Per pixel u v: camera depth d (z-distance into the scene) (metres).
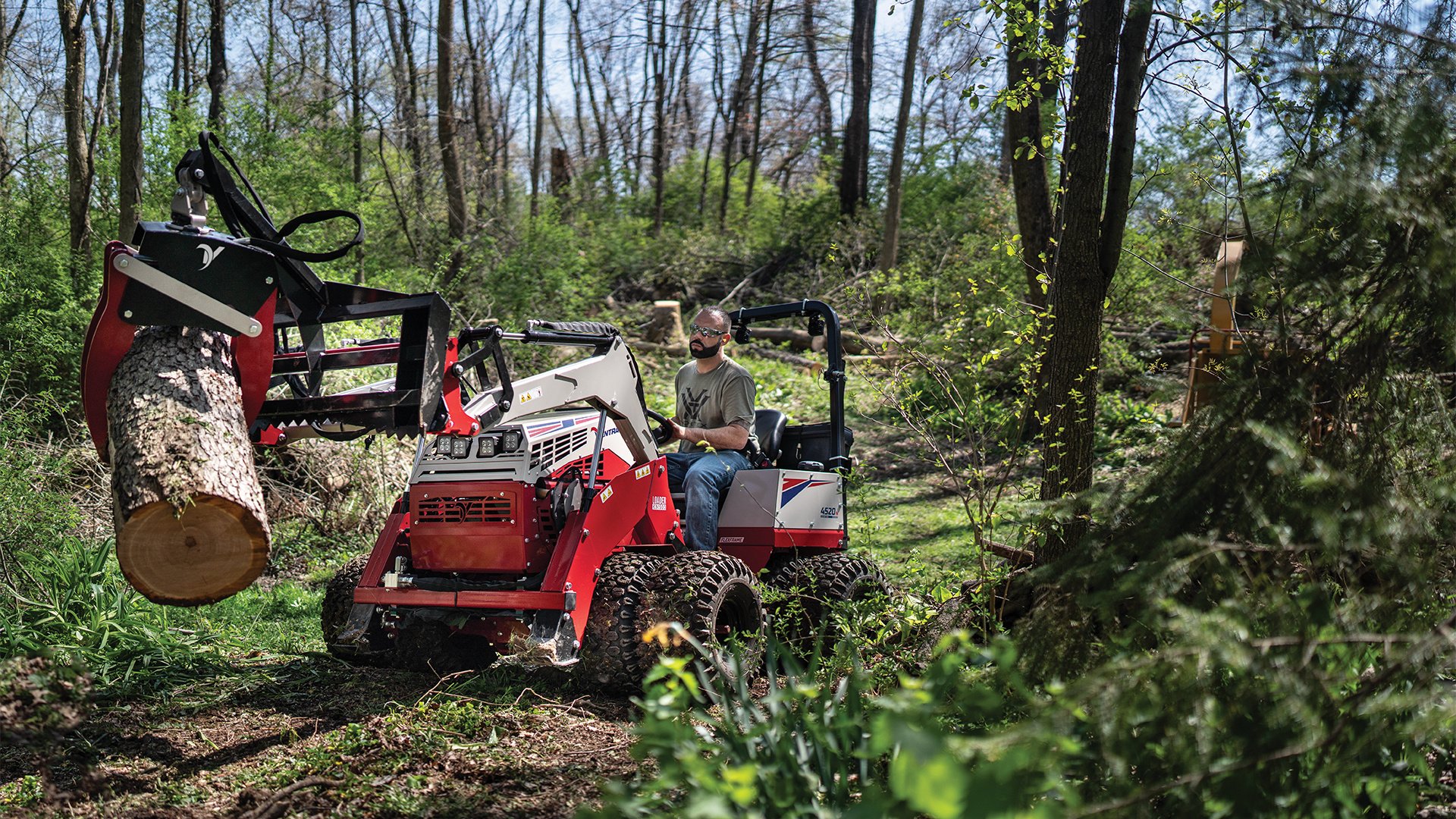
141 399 3.16
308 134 14.38
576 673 4.49
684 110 33.44
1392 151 2.32
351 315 3.71
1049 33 5.96
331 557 7.46
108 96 15.89
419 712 4.16
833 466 5.68
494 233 15.91
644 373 14.98
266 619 5.89
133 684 4.45
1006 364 9.66
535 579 4.51
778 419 5.91
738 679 2.93
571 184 24.72
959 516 8.88
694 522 5.12
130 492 3.02
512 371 12.52
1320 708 2.02
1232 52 2.97
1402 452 2.55
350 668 4.85
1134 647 2.44
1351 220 2.39
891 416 12.71
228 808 3.24
